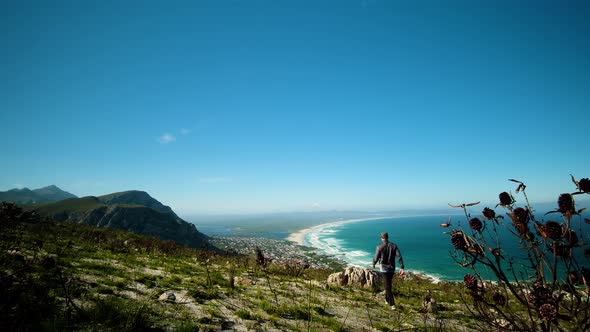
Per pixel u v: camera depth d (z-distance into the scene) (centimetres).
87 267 1115
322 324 860
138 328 616
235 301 970
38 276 740
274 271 1848
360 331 858
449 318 1075
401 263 1188
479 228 245
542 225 217
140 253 1978
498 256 238
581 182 204
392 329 902
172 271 1380
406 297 1480
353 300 1263
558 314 206
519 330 229
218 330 697
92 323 593
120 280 991
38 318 557
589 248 202
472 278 243
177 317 727
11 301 536
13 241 673
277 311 906
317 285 1498
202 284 1144
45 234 1742
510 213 234
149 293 902
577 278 204
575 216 206
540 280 222
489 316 246
